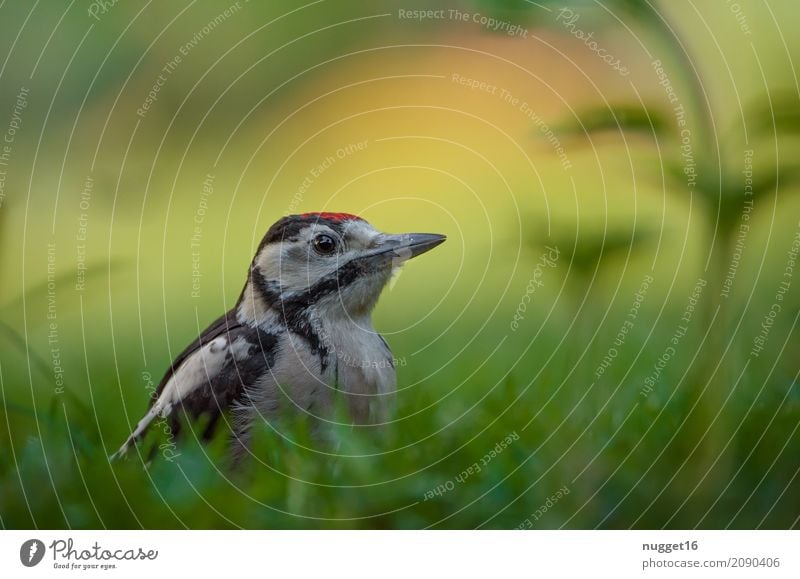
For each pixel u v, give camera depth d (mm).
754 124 6617
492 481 7754
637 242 8023
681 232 14383
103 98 23031
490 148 20750
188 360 9641
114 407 10328
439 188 21734
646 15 7254
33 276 16688
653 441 8250
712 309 7293
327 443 8773
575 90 18734
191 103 23891
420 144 22344
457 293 17000
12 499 7684
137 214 20641
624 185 14977
